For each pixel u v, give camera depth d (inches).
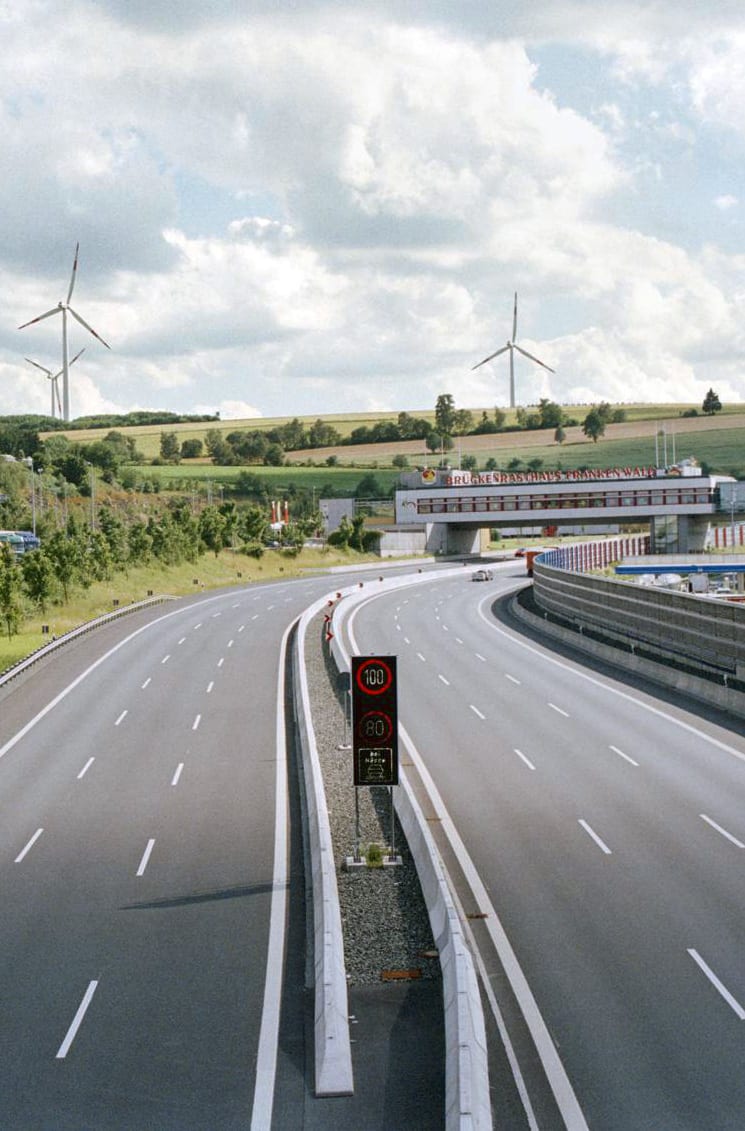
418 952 810.2
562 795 1255.5
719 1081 625.3
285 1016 731.4
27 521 5565.9
